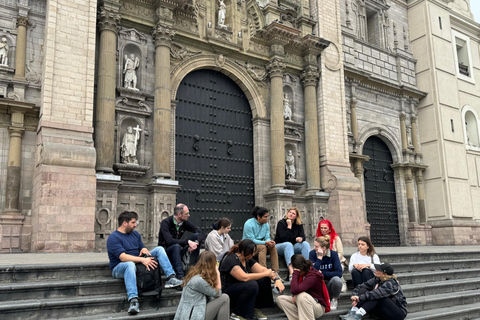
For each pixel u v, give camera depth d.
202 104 20.45
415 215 27.77
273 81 21.89
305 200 22.14
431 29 30.27
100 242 15.39
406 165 27.89
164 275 9.03
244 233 10.40
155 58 18.50
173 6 18.73
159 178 17.16
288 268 10.53
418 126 29.89
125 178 17.09
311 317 7.89
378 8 29.50
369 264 9.84
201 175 19.70
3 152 15.31
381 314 8.88
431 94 29.45
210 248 9.38
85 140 15.54
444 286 11.91
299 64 23.47
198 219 19.19
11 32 16.12
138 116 17.89
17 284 7.46
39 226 13.96
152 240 16.56
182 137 19.45
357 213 22.20
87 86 16.05
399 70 29.28
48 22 15.61
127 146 17.27
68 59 15.83
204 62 20.31
